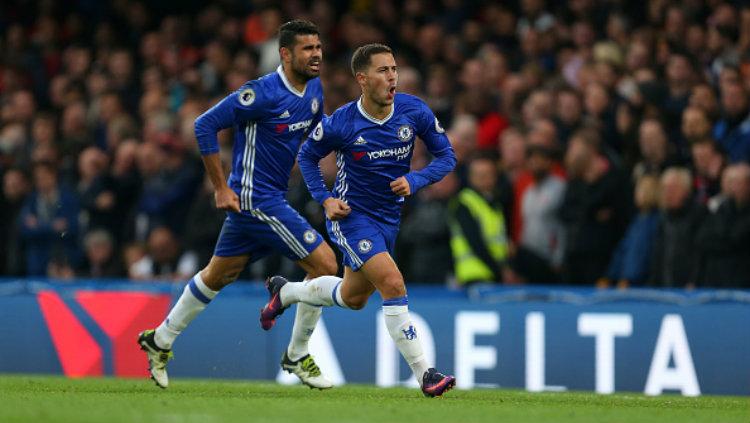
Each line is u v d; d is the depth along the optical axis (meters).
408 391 31.12
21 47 63.81
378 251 26.80
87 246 48.09
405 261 42.38
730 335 34.34
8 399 25.02
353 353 37.12
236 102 27.69
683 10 46.09
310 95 28.48
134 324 39.44
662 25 47.34
